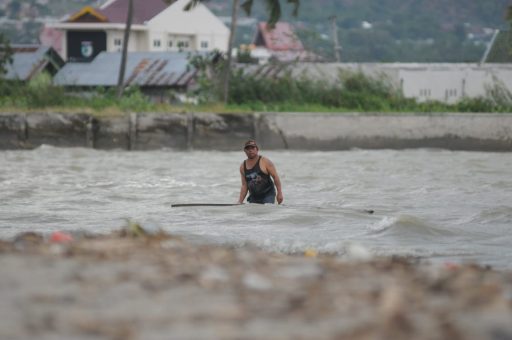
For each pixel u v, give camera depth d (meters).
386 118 128.50
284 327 17.66
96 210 61.16
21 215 57.75
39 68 199.00
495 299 19.88
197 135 127.25
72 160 108.44
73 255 26.30
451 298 20.09
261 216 55.47
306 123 128.12
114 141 126.44
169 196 71.00
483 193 73.75
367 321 17.97
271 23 155.62
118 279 22.25
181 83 186.38
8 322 17.75
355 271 24.88
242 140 127.62
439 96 180.00
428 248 43.97
